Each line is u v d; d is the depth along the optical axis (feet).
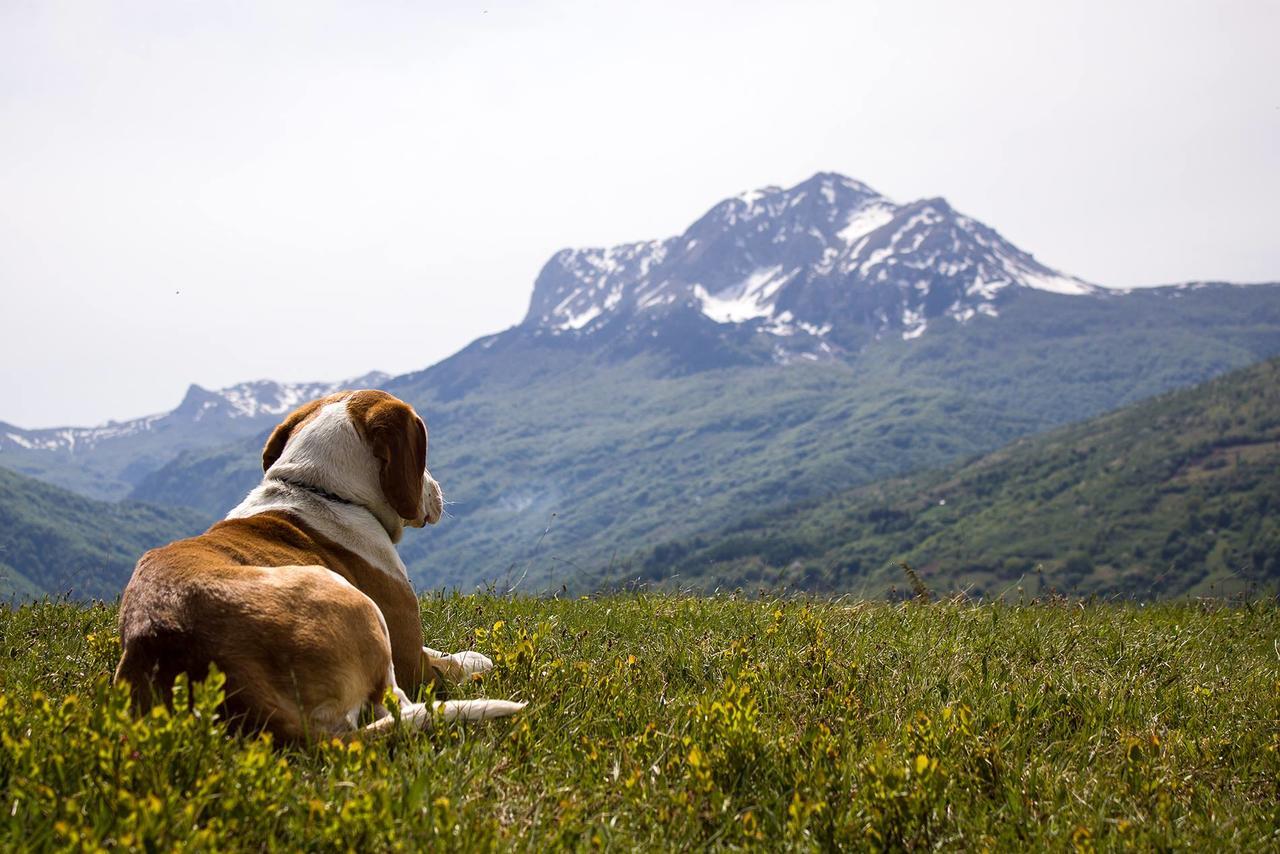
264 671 6.71
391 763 6.51
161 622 6.75
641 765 6.89
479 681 7.98
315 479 7.95
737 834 6.51
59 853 5.66
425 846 5.98
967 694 8.33
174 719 6.17
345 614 7.02
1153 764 7.34
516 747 6.95
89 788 6.04
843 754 7.13
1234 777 7.36
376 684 7.10
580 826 6.33
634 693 7.91
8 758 6.30
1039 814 6.80
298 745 6.66
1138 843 6.54
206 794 5.97
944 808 6.64
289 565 7.30
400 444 8.05
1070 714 8.10
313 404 8.35
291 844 5.96
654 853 6.31
